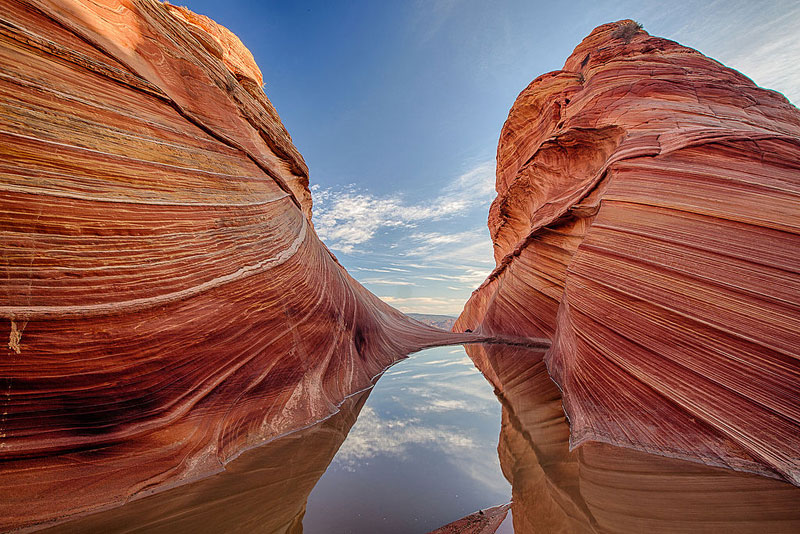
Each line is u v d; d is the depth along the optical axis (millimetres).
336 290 10031
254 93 10016
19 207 3359
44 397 3377
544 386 8508
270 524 2990
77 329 3613
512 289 17047
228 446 4555
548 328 13484
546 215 13773
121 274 4035
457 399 7699
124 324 3969
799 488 3410
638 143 8562
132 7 5297
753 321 4574
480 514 3207
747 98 10031
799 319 4285
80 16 4375
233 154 6879
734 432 4145
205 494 3539
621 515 3102
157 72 5551
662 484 3672
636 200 7176
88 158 3992
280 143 9922
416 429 5781
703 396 4586
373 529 2936
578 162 13383
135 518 3047
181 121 5680
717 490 3477
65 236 3633
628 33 15477
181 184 5148
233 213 6035
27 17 3764
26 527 2807
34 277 3396
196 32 7332
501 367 11148
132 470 3604
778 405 4027
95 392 3688
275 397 5773
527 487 3775
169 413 4219
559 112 15617
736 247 5262
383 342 13062
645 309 5781
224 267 5488
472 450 4867
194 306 4816
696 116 8977
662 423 4770
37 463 3201
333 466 4332
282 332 6488
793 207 5246
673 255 5828
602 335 6496
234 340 5375
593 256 7543
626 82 11969
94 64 4367
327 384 7219
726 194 5977
